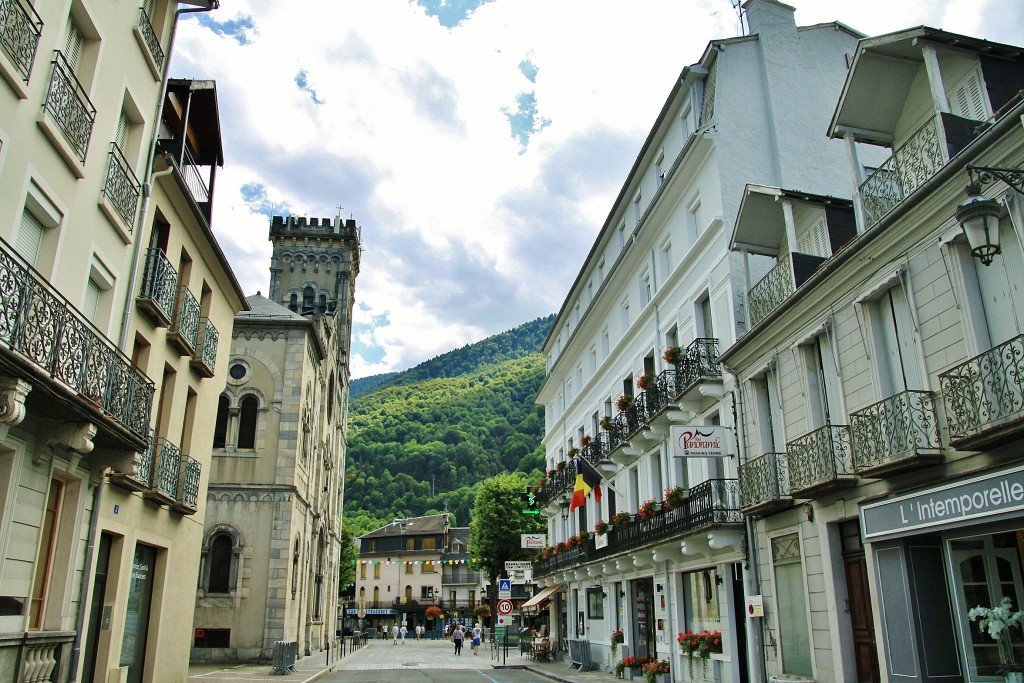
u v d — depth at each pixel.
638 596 23.58
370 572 96.50
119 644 13.95
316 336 34.62
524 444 146.62
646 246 22.75
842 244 14.48
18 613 10.05
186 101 16.72
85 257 11.84
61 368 9.58
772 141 18.61
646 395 20.72
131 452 12.40
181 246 16.84
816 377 13.41
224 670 24.98
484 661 35.38
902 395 10.71
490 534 56.91
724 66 19.22
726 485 15.98
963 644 9.27
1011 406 8.40
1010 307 9.10
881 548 10.50
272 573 29.41
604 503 26.91
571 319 35.06
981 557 9.07
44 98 10.20
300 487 33.16
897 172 11.39
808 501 13.03
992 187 9.20
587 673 24.36
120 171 12.82
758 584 14.84
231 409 31.44
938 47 10.91
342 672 27.30
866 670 11.57
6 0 8.98
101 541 13.52
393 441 161.00
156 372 15.46
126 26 13.03
